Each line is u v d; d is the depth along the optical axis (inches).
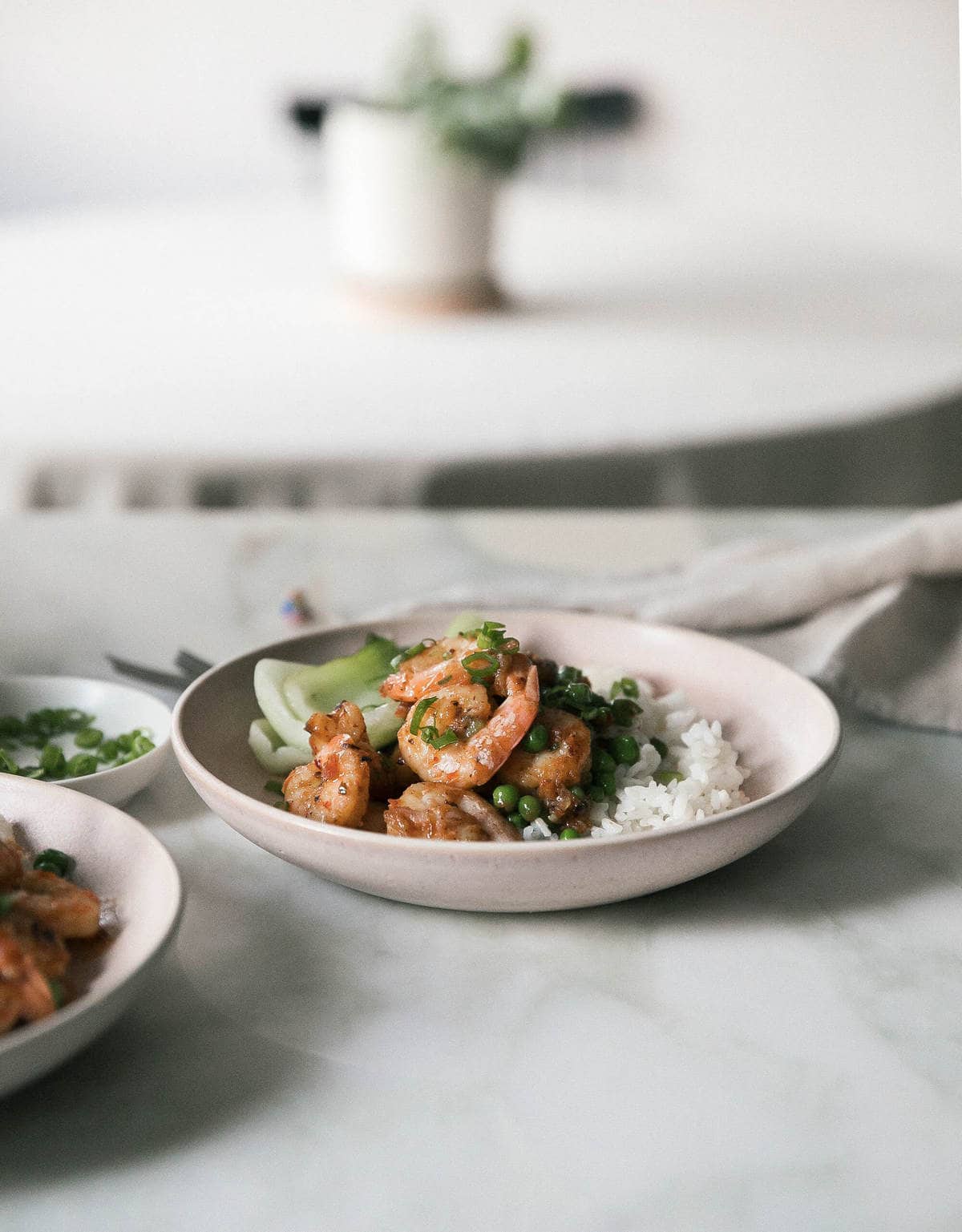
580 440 57.4
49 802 25.0
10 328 74.6
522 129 65.8
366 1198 21.3
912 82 109.7
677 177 115.0
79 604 35.5
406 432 58.6
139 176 115.3
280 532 39.9
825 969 24.6
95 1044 23.2
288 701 28.0
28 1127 22.1
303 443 57.2
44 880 23.2
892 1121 22.3
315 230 100.4
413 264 73.5
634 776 27.1
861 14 108.0
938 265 92.1
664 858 24.1
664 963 24.7
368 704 28.2
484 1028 23.5
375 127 68.6
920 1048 23.3
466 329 75.4
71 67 111.2
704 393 64.0
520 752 26.0
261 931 25.2
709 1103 22.5
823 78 110.7
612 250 94.8
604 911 25.7
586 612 33.0
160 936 22.3
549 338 73.7
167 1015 23.7
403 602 34.0
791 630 33.3
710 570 35.6
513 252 93.4
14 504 58.1
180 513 41.1
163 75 112.0
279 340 73.0
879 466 63.4
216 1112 22.3
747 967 24.6
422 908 25.7
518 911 25.1
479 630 26.8
